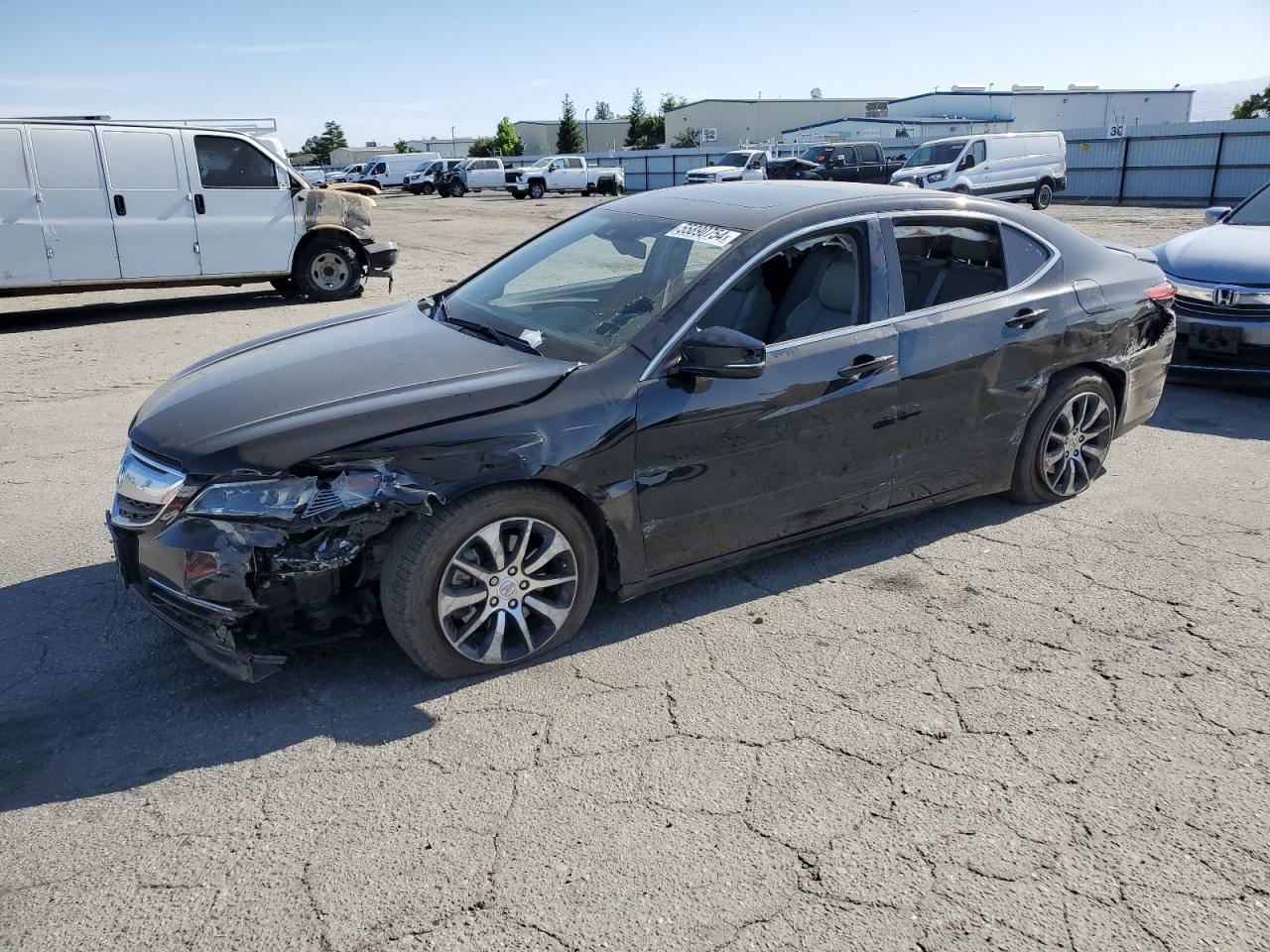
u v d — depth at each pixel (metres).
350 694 3.17
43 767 2.81
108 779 2.76
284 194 11.55
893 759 2.84
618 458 3.26
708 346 3.20
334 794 2.69
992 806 2.63
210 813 2.62
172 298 12.53
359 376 3.34
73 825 2.57
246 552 2.90
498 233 20.98
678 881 2.37
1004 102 53.44
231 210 11.25
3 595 3.88
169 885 2.36
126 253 10.71
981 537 4.39
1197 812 2.61
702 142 72.56
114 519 3.15
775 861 2.43
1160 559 4.15
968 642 3.50
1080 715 3.05
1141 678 3.25
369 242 12.32
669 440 3.35
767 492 3.65
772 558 4.20
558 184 39.34
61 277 10.41
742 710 3.08
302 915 2.26
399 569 3.01
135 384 7.60
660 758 2.85
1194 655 3.40
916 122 50.41
